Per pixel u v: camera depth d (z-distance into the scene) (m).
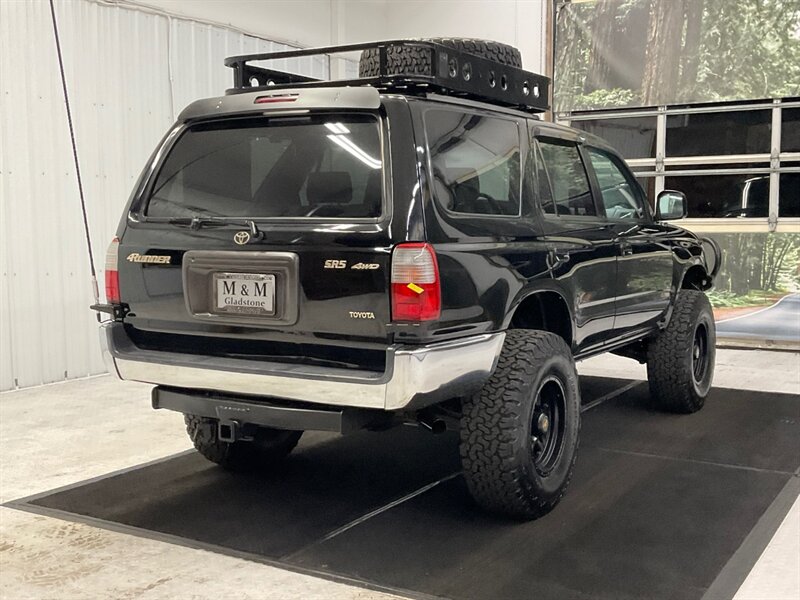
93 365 6.29
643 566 2.77
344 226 2.78
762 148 7.75
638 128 8.34
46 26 5.82
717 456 4.07
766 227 7.73
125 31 6.42
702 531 3.08
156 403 3.24
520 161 3.45
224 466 3.81
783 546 2.94
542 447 3.26
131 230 3.21
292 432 3.97
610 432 4.55
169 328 3.13
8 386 5.72
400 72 3.05
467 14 9.30
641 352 5.03
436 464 3.96
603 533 3.06
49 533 3.11
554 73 8.73
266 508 3.36
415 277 2.67
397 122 2.84
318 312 2.81
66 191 6.03
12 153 5.65
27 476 3.81
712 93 7.90
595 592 2.57
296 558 2.85
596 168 4.24
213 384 2.97
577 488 3.59
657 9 8.11
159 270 3.11
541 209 3.52
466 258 2.89
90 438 4.47
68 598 2.57
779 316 7.70
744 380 6.07
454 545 2.96
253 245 2.91
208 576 2.71
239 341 3.01
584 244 3.72
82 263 6.17
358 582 2.65
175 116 6.89
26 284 5.80
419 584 2.63
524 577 2.68
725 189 7.94
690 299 4.95
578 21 8.55
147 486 3.64
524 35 8.94
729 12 7.74
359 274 2.73
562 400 3.32
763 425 4.69
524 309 3.58
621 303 4.12
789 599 2.53
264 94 3.08
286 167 3.01
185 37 6.98
